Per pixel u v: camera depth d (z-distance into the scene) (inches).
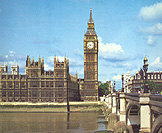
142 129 1795.0
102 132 4473.4
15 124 5595.5
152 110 1769.2
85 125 5354.3
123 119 3029.0
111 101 4741.6
